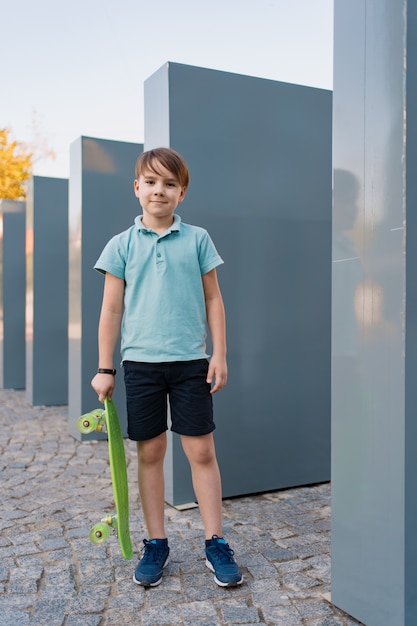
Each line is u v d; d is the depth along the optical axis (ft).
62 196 23.50
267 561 8.53
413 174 6.22
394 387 6.37
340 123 7.02
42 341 23.40
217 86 11.26
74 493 12.01
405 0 6.10
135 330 7.92
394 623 6.42
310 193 12.23
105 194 17.70
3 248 28.43
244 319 11.68
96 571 8.25
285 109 11.93
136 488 12.23
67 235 23.58
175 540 9.30
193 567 8.32
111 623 6.89
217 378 7.98
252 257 11.73
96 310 17.52
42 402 23.47
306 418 12.36
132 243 8.01
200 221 11.23
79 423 7.42
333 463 7.25
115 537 9.47
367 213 6.66
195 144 11.11
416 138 6.22
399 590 6.35
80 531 9.80
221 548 7.89
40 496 11.82
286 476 12.21
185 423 7.93
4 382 28.68
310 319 12.31
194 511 10.73
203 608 7.20
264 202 11.78
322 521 10.23
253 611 7.12
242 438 11.73
